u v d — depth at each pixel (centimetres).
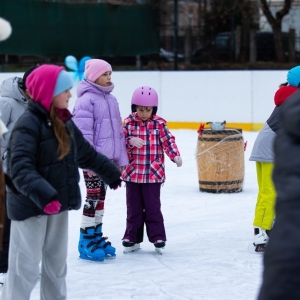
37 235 364
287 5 1872
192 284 474
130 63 1811
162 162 551
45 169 358
